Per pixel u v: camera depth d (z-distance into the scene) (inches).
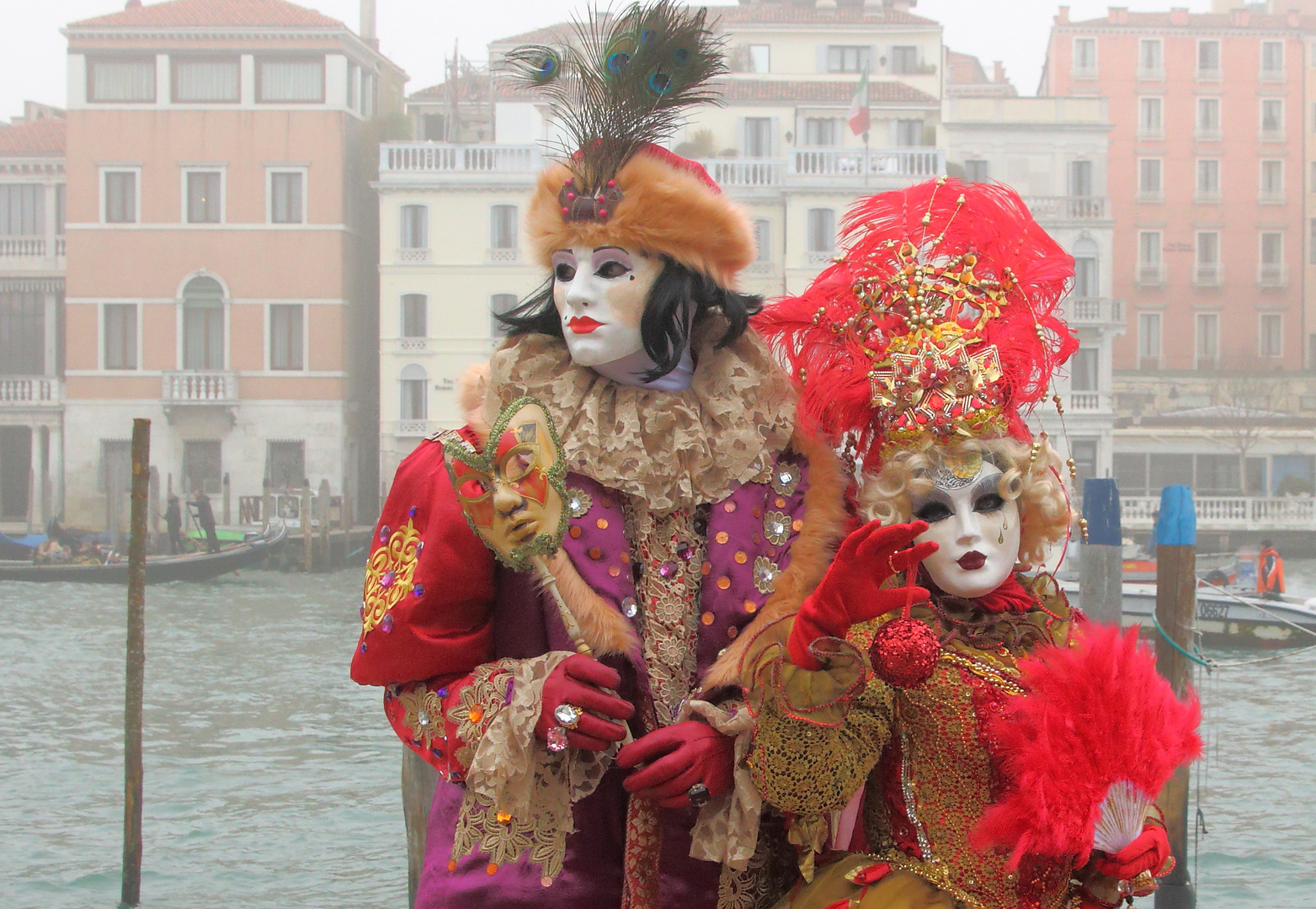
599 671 82.5
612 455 89.9
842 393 92.6
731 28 1390.3
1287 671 559.5
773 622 88.5
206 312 1334.9
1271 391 1642.5
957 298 92.7
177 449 1330.0
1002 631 91.2
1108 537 242.7
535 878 90.5
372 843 297.1
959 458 88.6
